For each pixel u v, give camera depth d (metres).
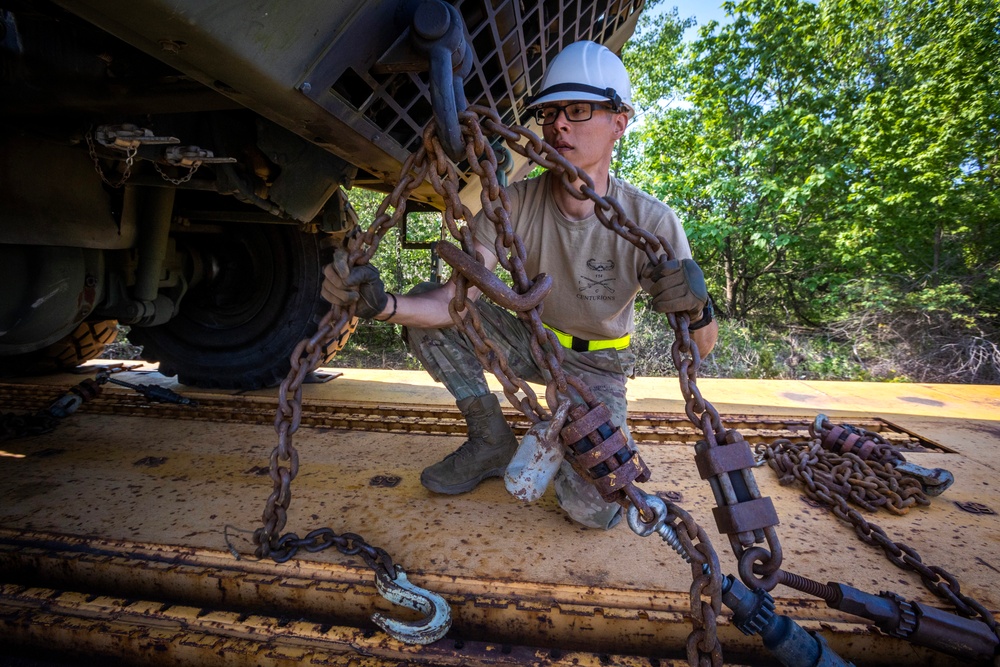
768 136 9.08
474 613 1.40
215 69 1.24
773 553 1.16
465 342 1.97
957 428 2.95
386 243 8.86
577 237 1.72
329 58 1.34
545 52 2.07
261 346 3.40
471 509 1.89
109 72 1.56
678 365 1.24
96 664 1.37
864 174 8.82
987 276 8.04
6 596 1.46
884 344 7.48
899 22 9.80
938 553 1.70
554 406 1.10
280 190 2.21
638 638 1.37
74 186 2.20
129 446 2.44
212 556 1.56
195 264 3.30
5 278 2.17
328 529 1.59
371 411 3.01
